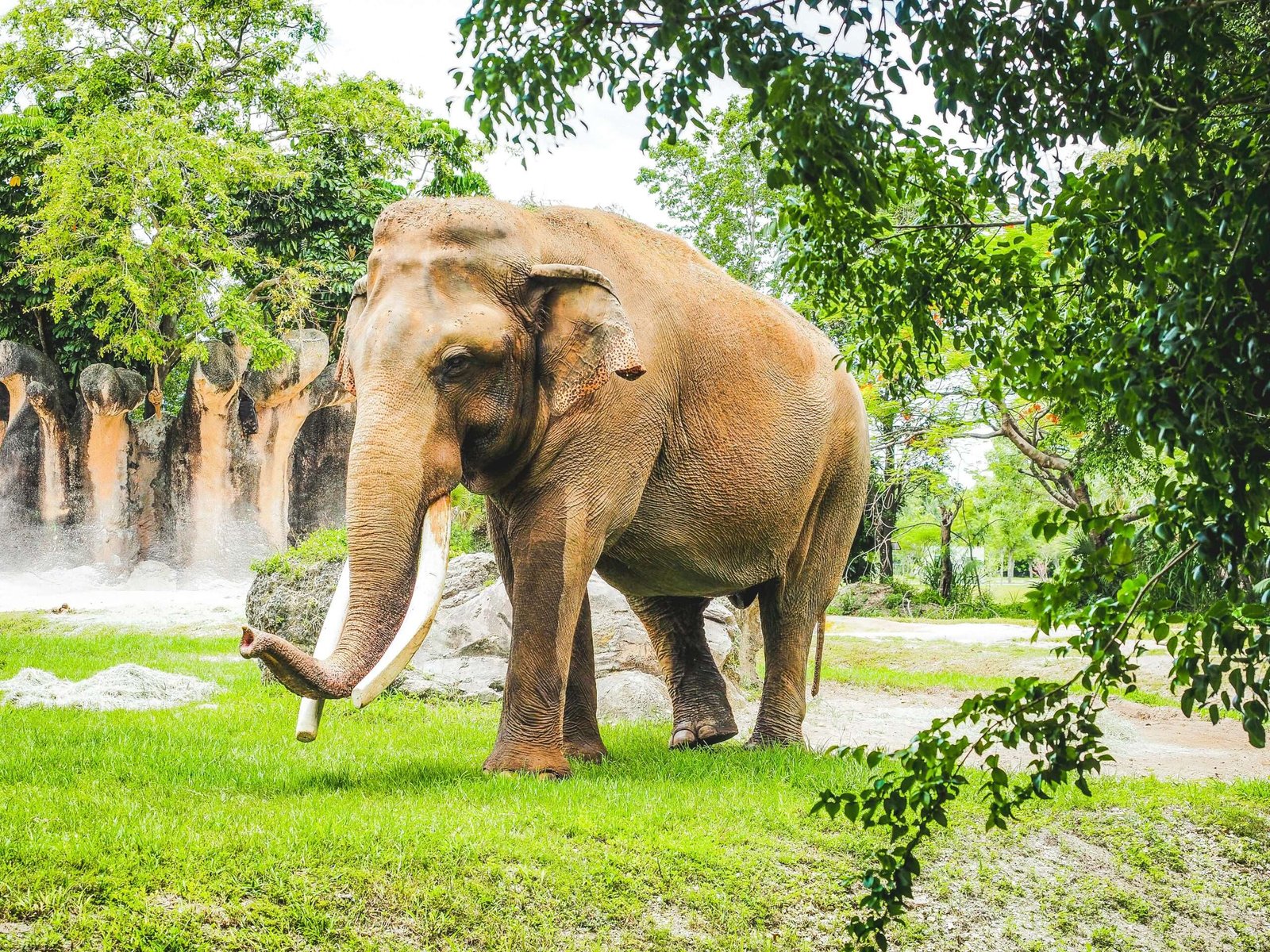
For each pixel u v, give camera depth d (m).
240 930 4.79
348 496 6.47
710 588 8.77
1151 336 3.54
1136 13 3.75
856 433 9.62
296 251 28.80
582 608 8.07
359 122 27.56
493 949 5.11
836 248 5.42
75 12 27.94
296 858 5.28
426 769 7.25
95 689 9.98
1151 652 17.56
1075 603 3.77
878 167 4.91
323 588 11.55
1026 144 4.07
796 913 5.95
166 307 25.11
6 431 26.20
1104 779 8.90
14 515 25.84
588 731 8.05
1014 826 7.48
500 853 5.65
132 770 6.91
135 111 25.56
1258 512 3.37
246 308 24.95
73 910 4.68
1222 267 3.51
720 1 4.01
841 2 3.93
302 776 7.01
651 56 4.24
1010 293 5.25
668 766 7.90
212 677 11.90
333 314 29.38
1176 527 3.57
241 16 28.44
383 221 7.12
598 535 7.36
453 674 11.12
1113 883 7.16
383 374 6.63
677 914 5.67
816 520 9.51
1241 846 7.92
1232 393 3.41
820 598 9.61
